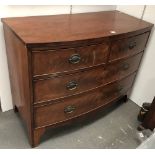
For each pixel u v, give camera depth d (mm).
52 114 1355
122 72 1610
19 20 1341
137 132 1694
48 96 1247
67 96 1324
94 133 1663
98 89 1489
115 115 1877
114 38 1295
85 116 1584
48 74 1152
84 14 1647
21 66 1195
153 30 1648
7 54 1460
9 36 1277
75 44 1127
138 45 1574
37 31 1181
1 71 1554
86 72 1304
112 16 1683
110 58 1390
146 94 1910
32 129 1357
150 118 1652
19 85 1373
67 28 1292
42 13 1499
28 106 1269
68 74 1227
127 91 1919
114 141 1613
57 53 1104
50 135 1595
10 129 1606
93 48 1226
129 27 1449
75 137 1605
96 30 1315
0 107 1769
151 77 1805
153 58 1731
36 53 1046
